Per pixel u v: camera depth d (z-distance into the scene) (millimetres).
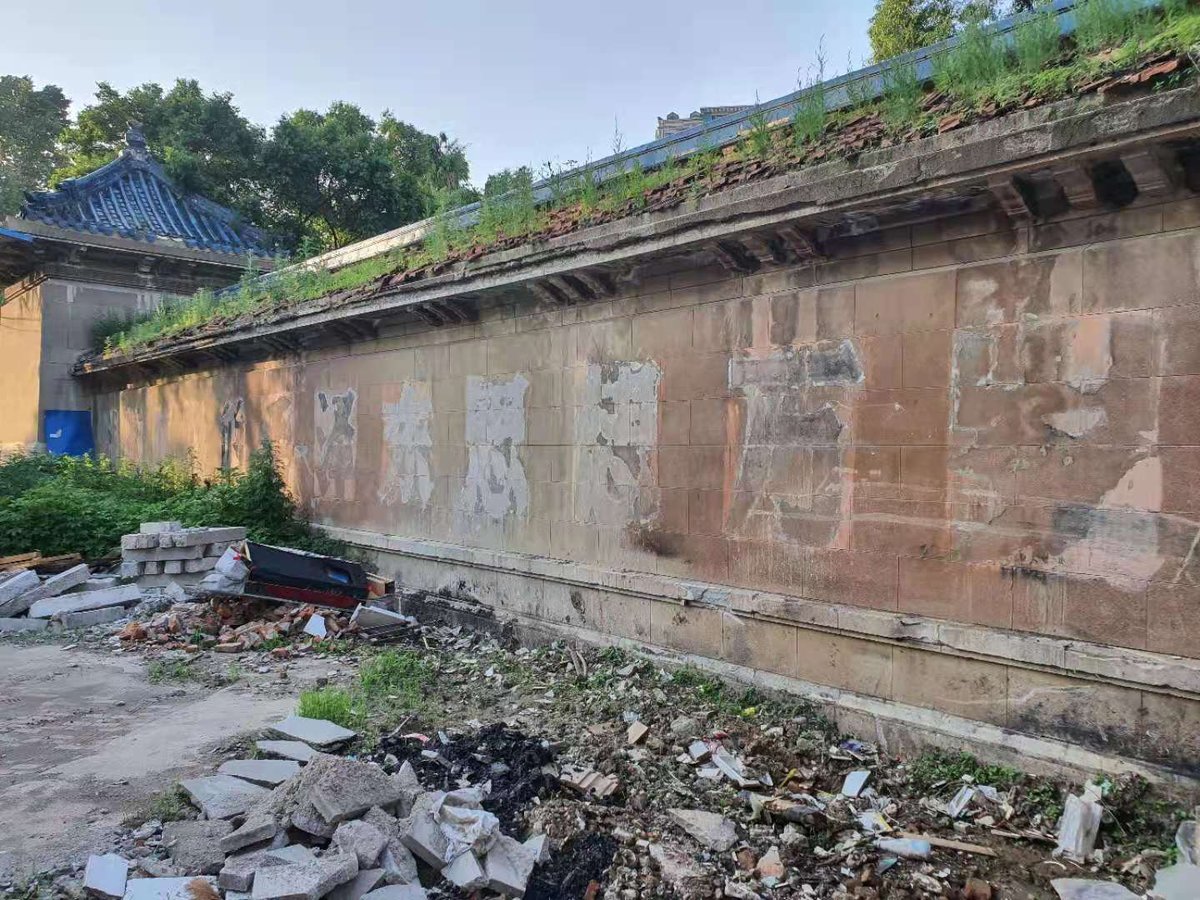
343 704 5883
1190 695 4000
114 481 14703
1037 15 5023
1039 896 3730
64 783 4863
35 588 9117
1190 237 4051
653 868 4012
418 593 9344
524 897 3789
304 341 11406
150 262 18516
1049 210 4488
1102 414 4344
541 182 8672
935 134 4781
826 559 5566
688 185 6395
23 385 18625
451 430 9000
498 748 5301
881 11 15555
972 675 4848
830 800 4613
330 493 11125
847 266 5445
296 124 26297
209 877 3666
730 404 6176
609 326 7145
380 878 3639
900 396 5176
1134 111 3783
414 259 9461
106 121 26094
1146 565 4191
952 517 4938
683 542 6535
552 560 7688
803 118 5949
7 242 16844
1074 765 4375
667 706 5980
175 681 6992
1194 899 3387
